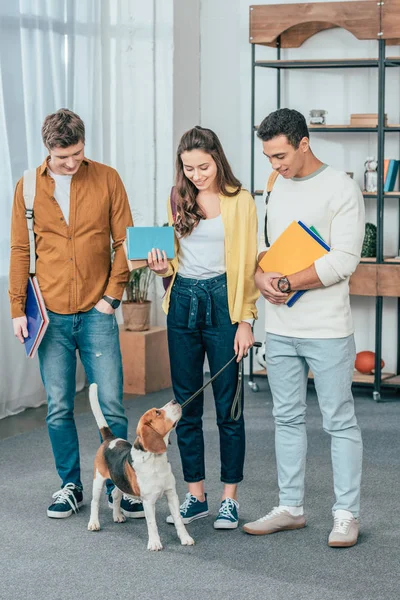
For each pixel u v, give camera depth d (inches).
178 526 126.3
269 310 127.3
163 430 120.1
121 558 121.8
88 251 133.8
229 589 111.4
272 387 129.0
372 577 114.4
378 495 147.6
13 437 188.7
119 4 242.2
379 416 205.5
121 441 129.4
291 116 116.6
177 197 124.6
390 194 218.2
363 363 234.1
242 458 132.0
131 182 248.2
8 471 163.5
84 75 230.7
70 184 132.3
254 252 126.1
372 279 217.5
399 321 236.8
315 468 162.7
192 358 129.3
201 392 129.7
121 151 247.3
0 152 201.9
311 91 240.8
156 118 244.7
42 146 214.7
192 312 126.2
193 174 121.0
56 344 136.4
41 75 213.8
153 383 232.4
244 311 127.1
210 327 127.0
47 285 134.6
